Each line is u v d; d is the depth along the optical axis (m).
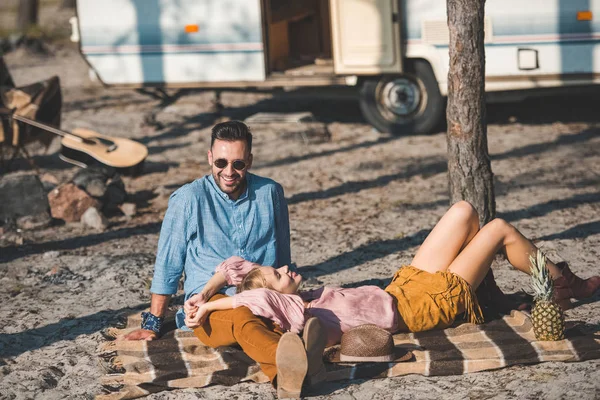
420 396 4.00
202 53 10.44
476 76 5.55
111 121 11.86
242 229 4.63
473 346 4.39
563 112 11.16
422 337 4.52
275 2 11.10
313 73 10.35
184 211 4.58
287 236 4.81
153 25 10.50
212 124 11.48
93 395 4.22
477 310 4.66
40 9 24.67
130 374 4.29
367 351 4.22
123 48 10.64
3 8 25.83
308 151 9.94
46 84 8.88
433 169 8.85
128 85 10.74
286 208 4.80
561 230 6.73
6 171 9.28
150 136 10.95
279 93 11.20
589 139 9.71
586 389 3.93
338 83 10.20
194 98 13.19
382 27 9.82
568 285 4.79
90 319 5.33
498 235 4.61
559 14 9.28
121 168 8.76
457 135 5.67
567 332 4.54
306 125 10.50
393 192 8.14
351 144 10.16
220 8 10.27
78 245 6.95
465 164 5.68
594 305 5.06
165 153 10.07
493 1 9.41
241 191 4.62
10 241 6.99
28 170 9.39
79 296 5.78
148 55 10.59
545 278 4.40
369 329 4.27
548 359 4.24
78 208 7.59
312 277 6.00
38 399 4.23
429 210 7.50
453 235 4.64
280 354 3.82
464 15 5.45
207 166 9.40
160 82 10.65
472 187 5.70
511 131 10.35
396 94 10.25
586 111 11.16
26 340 5.04
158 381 4.22
